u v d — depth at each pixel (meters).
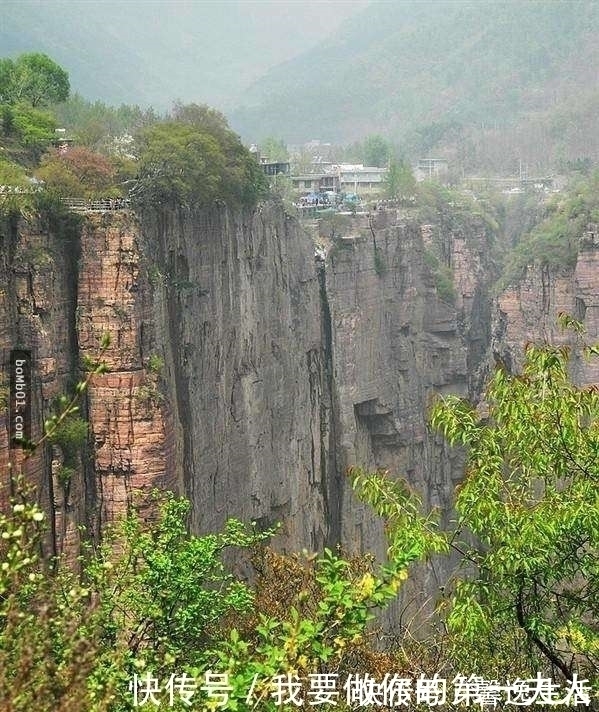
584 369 102.81
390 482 25.98
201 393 69.19
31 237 52.00
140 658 23.19
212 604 29.62
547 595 24.98
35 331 50.88
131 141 70.69
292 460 90.06
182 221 67.62
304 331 95.50
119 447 54.41
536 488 26.09
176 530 31.17
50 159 60.47
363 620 18.64
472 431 24.72
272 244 87.12
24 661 15.51
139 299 55.50
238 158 79.56
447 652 28.70
